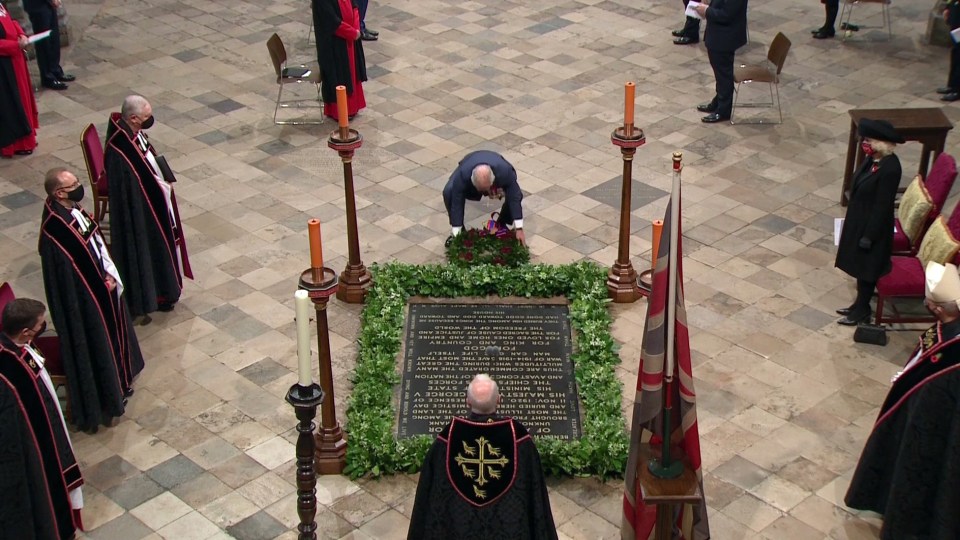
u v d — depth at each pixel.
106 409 9.08
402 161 13.14
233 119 14.18
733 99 14.23
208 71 15.52
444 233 11.75
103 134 13.77
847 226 9.94
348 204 10.27
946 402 7.34
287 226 11.88
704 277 10.96
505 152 13.31
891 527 7.75
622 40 16.38
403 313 10.23
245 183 12.71
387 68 15.52
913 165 12.98
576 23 16.98
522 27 16.86
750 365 9.75
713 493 8.41
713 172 12.84
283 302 10.66
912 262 10.11
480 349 9.80
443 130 13.84
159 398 9.43
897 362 9.76
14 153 13.29
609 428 8.62
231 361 9.88
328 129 13.96
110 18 17.22
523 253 10.87
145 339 10.14
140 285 10.20
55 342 8.95
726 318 10.36
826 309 10.48
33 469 7.59
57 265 8.59
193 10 17.61
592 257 11.28
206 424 9.16
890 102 14.38
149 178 9.98
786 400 9.34
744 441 8.90
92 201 12.40
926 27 16.52
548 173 12.85
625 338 10.07
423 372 9.50
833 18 16.09
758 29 16.59
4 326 7.55
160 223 10.11
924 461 7.50
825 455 8.77
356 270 10.55
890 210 9.62
